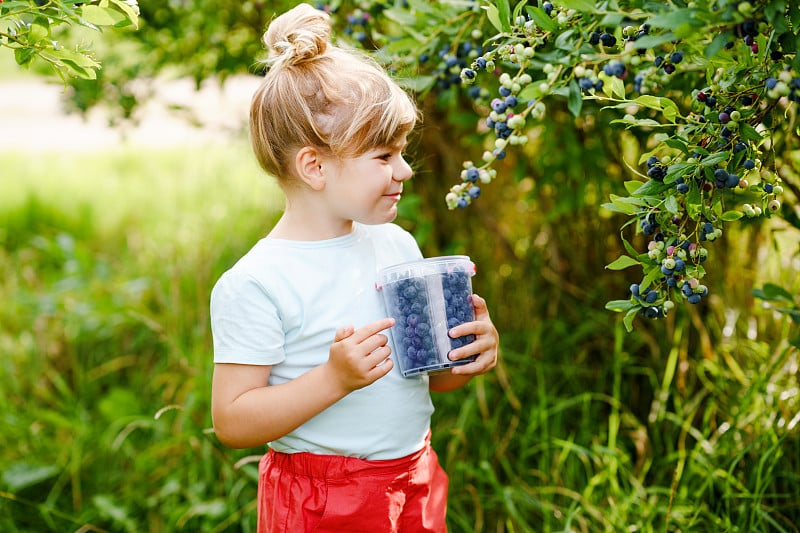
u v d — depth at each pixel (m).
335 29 2.21
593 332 2.62
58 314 3.33
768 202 1.34
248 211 3.57
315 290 1.44
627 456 2.15
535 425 2.31
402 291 1.43
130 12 1.29
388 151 1.42
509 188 3.02
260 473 1.60
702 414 2.30
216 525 2.27
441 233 2.98
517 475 2.33
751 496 1.87
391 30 2.41
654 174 1.27
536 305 2.81
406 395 1.50
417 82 1.81
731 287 2.40
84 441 2.70
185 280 3.20
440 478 1.64
